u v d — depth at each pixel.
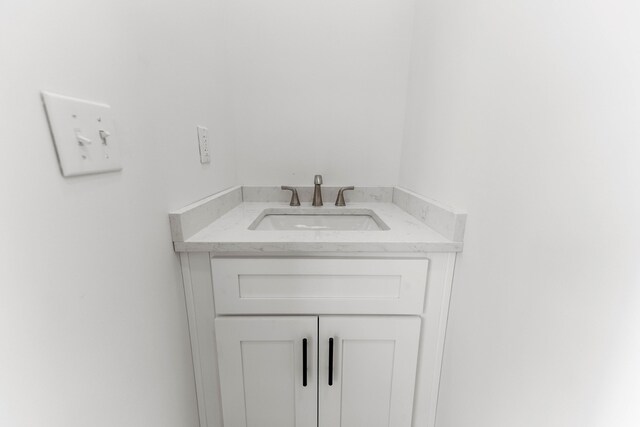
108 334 0.48
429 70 0.95
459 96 0.75
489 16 0.62
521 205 0.52
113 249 0.49
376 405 0.87
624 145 0.34
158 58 0.64
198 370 0.84
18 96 0.33
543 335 0.47
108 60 0.48
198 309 0.79
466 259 0.72
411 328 0.80
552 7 0.45
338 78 1.18
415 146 1.07
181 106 0.75
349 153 1.25
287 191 1.29
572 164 0.41
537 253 0.48
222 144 1.08
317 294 0.78
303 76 1.18
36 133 0.35
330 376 0.82
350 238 0.77
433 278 0.78
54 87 0.37
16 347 0.33
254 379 0.84
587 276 0.39
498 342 0.59
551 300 0.45
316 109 1.21
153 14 0.62
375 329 0.80
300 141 1.24
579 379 0.41
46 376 0.37
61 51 0.38
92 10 0.44
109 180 0.48
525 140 0.51
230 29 1.13
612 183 0.35
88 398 0.44
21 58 0.33
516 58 0.53
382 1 1.12
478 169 0.66
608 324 0.36
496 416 0.60
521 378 0.52
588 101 0.39
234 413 0.87
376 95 1.20
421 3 1.02
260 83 1.18
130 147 0.54
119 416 0.51
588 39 0.39
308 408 0.87
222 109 1.07
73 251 0.41
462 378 0.74
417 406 0.89
